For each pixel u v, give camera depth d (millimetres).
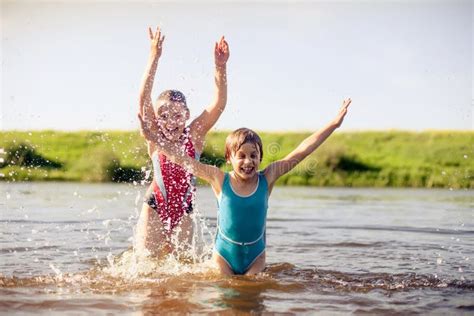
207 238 7148
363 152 23625
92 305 3760
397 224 8555
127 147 19734
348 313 3639
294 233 7605
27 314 3557
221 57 5715
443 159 23062
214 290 4211
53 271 4895
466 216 9656
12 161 17766
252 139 5047
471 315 3627
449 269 5109
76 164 19297
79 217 8734
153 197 5547
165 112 5613
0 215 8773
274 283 4480
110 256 5602
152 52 5633
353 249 6285
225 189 5039
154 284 4398
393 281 4594
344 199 13562
